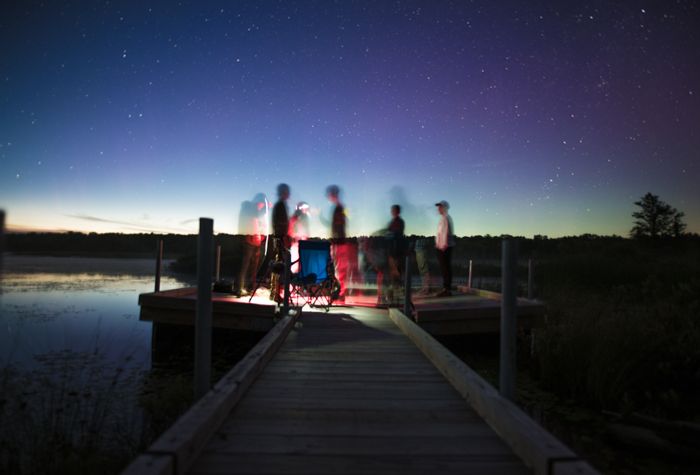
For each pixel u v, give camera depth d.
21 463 3.96
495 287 17.44
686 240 28.67
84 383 6.50
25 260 60.84
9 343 9.16
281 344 6.34
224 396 3.45
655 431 4.32
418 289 14.19
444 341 9.17
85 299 16.67
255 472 2.65
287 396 4.08
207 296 3.47
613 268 15.30
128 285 22.95
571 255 18.44
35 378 6.69
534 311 8.62
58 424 4.78
